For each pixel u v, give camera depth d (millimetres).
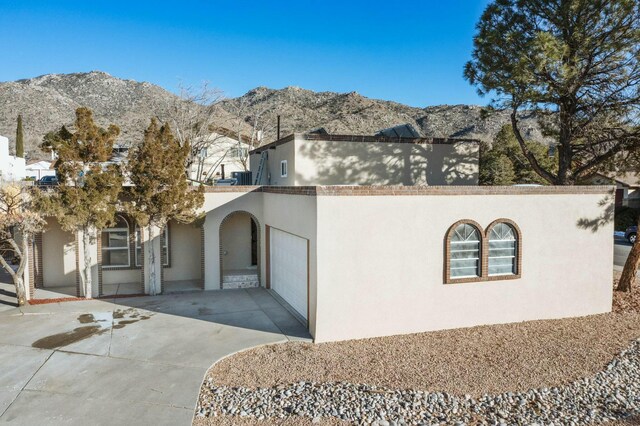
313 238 11805
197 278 19094
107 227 18047
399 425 7797
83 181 14945
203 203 16812
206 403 8430
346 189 11719
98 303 15195
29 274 15750
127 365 9961
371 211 12016
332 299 11766
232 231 19609
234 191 17531
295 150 17547
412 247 12508
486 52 17922
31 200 14461
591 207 14672
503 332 12945
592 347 11883
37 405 8133
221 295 16484
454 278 13047
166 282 18469
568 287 14508
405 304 12531
